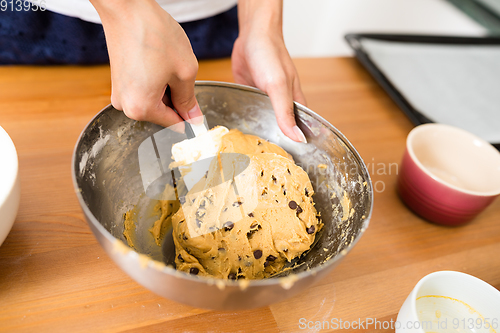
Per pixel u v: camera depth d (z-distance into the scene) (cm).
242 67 57
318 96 65
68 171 50
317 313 43
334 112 63
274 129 51
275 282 34
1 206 38
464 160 54
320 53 136
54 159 51
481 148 53
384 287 46
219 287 34
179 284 34
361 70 72
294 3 119
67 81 59
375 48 76
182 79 42
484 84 74
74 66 62
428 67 75
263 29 53
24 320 39
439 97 70
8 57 59
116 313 41
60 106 56
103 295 42
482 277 48
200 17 63
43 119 54
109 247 35
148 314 41
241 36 57
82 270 43
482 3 124
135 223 46
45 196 47
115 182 46
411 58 77
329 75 69
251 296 35
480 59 81
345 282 46
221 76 63
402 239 50
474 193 48
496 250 51
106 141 44
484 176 52
